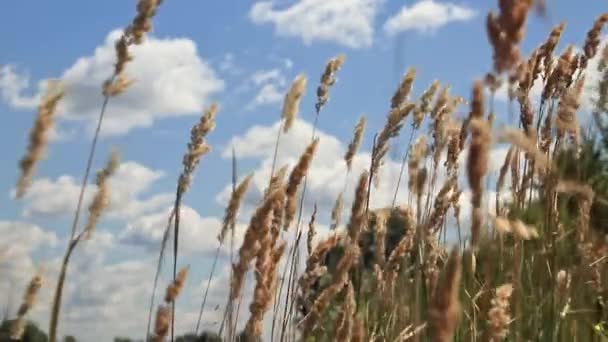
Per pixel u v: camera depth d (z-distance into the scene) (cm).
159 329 99
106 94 98
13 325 86
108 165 94
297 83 138
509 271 127
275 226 108
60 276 90
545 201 138
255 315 104
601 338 135
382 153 155
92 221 93
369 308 143
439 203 137
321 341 119
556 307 131
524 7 66
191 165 123
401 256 142
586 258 137
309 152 118
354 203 122
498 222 84
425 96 169
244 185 126
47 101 85
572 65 154
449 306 47
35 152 85
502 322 83
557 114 142
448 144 143
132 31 101
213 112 126
